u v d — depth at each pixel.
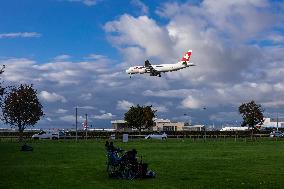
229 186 19.09
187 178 21.94
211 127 174.88
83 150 47.78
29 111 87.25
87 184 19.67
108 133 115.69
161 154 40.84
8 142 73.81
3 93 58.44
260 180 21.11
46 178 21.75
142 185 19.39
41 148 52.56
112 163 22.25
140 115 135.25
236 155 39.34
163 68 104.88
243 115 121.56
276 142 74.81
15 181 20.56
